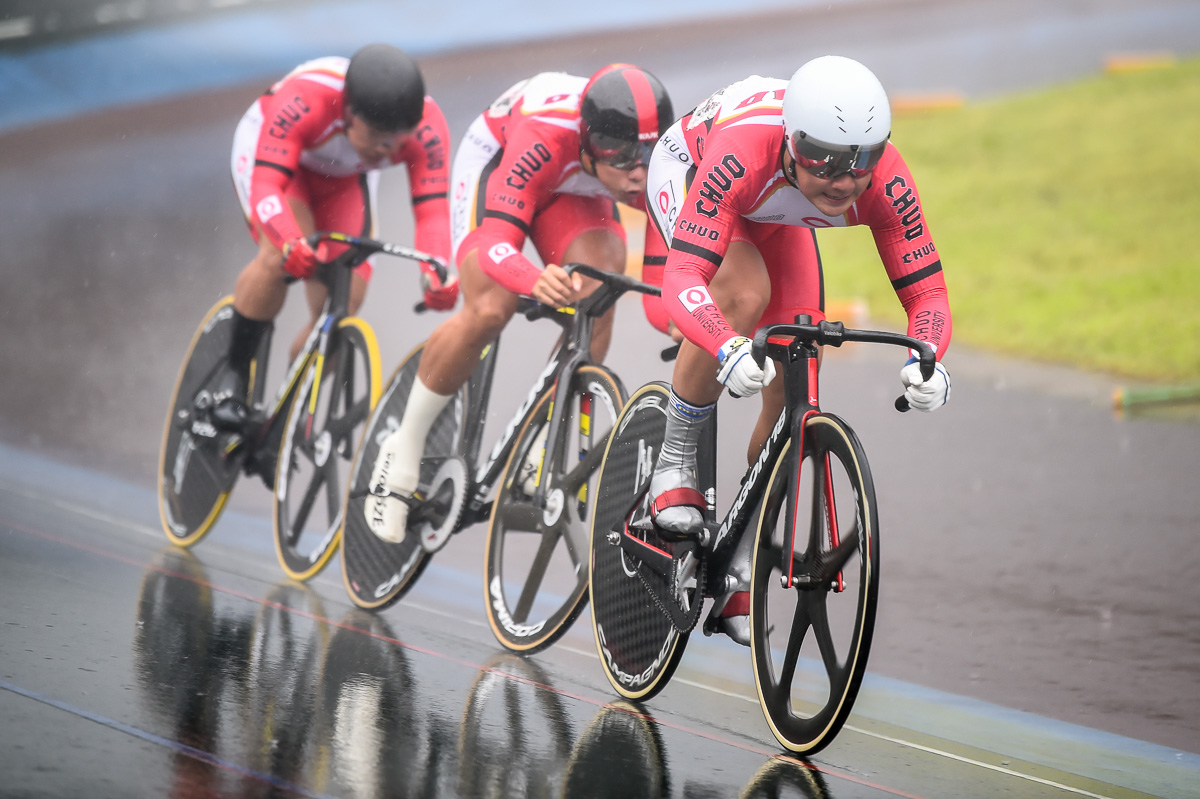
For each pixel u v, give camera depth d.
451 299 14.42
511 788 8.15
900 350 27.97
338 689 10.06
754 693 11.42
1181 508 17.41
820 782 8.80
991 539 16.14
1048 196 37.50
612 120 11.53
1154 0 65.56
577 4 69.06
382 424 14.03
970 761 9.70
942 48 55.53
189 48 66.12
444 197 15.55
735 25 61.44
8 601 11.71
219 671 10.20
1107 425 22.08
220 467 15.67
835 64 8.80
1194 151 39.50
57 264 36.34
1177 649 12.60
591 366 11.93
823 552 9.16
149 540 16.02
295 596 13.87
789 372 9.55
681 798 8.23
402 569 13.34
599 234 12.84
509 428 12.84
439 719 9.52
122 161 48.78
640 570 10.59
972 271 32.97
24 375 25.91
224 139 51.25
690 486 10.21
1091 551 15.71
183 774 7.78
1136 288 30.44
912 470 19.31
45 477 18.88
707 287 9.66
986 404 23.53
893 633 12.99
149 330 30.11
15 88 61.66
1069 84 48.47
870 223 9.59
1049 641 12.79
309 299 16.16
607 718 10.09
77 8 74.00
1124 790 9.27
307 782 7.87
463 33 62.81
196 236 39.34
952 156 42.28
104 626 11.23
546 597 14.29
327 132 15.16
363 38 63.75
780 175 9.33
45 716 8.58
